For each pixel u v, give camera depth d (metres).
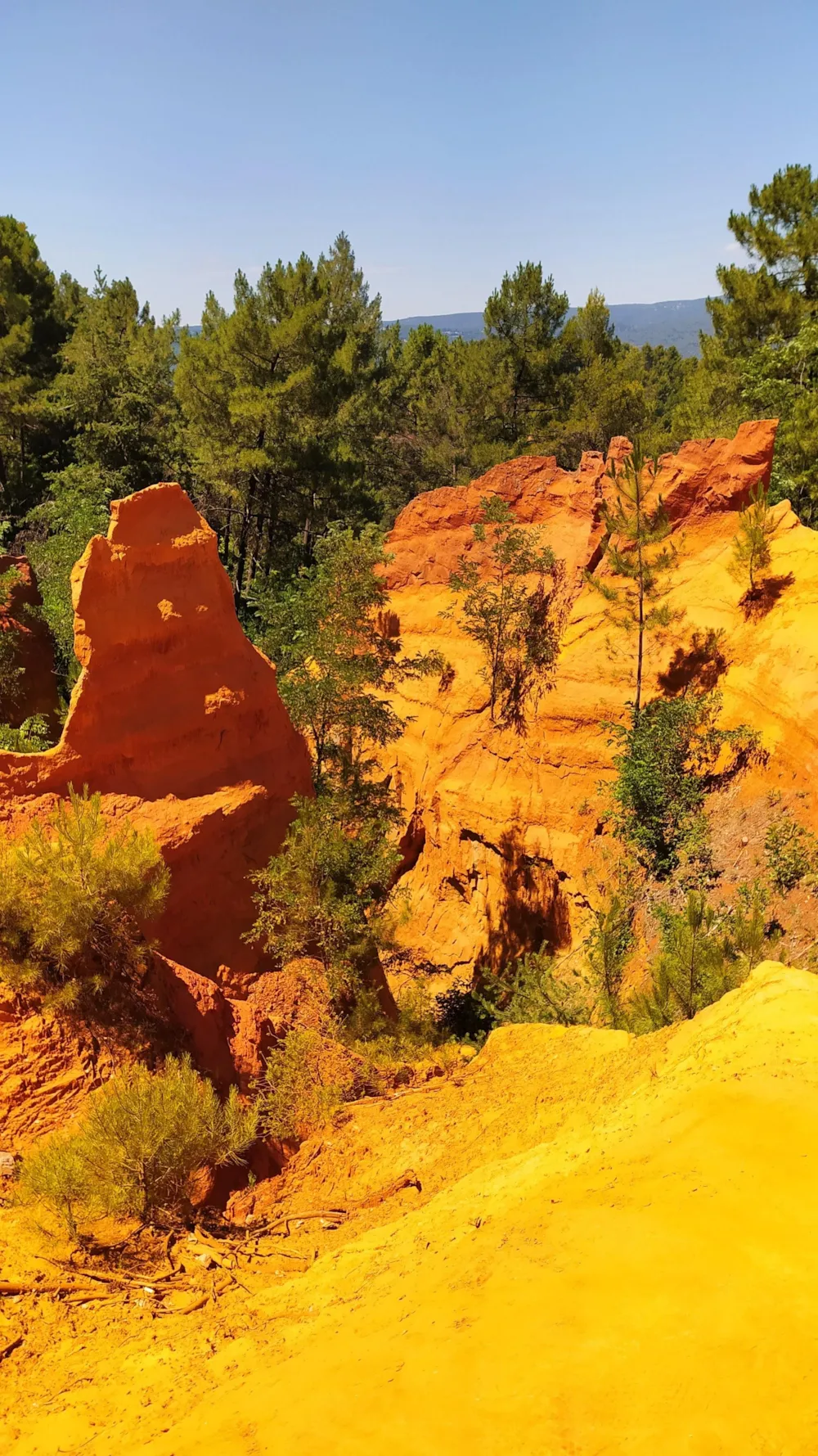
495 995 23.27
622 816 22.50
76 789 13.88
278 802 16.81
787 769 20.09
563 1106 10.54
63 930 11.03
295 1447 5.29
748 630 22.53
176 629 15.04
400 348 64.00
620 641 24.59
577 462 46.38
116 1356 7.63
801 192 34.03
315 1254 9.66
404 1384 5.62
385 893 20.12
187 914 14.55
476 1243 7.27
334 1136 12.65
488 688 26.91
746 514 23.11
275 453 38.25
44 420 50.47
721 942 14.87
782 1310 5.45
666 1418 4.94
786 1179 6.57
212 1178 10.94
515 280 45.69
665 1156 7.34
